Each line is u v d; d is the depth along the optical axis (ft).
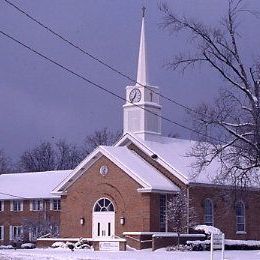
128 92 194.18
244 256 122.42
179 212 169.48
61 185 186.29
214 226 180.96
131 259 110.63
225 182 165.99
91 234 179.32
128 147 189.16
